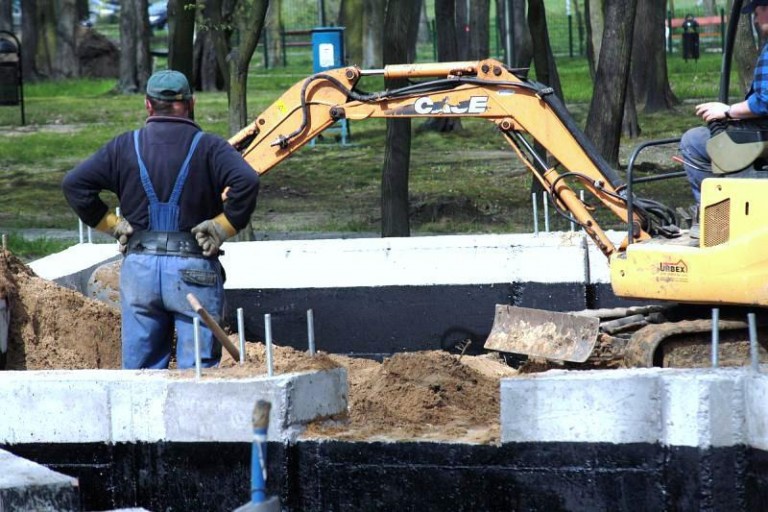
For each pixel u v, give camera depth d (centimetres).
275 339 2923
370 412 1917
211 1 4256
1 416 1820
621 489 1658
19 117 10131
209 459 1766
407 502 1745
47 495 1518
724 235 2038
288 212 5566
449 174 6506
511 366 2805
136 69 12962
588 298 2795
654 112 9150
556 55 16825
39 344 2330
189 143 2002
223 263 2931
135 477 1792
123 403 1789
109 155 2023
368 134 8331
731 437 1619
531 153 2506
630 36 5900
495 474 1711
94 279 2775
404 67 2547
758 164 2091
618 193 2442
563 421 1678
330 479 1761
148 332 2020
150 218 2002
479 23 8812
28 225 5188
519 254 2822
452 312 2853
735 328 2055
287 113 2598
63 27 14925
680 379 1625
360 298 2884
